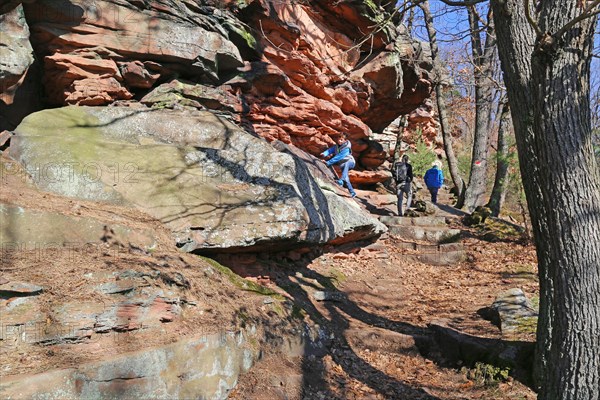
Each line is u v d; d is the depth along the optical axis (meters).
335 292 6.81
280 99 9.83
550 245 4.02
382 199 14.41
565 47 3.85
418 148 20.12
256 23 9.15
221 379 3.97
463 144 30.41
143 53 7.07
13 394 2.72
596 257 3.80
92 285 3.66
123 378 3.24
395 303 7.57
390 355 5.66
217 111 7.89
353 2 10.66
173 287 4.24
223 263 5.73
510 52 4.37
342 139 12.37
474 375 5.07
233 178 5.96
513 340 5.31
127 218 4.94
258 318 4.89
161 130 6.54
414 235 11.60
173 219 5.28
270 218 5.64
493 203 14.14
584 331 3.80
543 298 4.43
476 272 9.47
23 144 5.43
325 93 11.08
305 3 10.16
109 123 6.31
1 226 4.00
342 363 5.23
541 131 3.94
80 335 3.37
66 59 6.57
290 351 4.97
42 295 3.45
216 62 7.98
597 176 3.90
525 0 3.68
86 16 6.57
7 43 6.02
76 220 4.38
